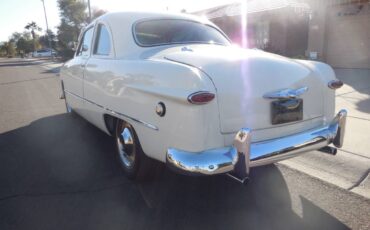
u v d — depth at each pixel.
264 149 2.72
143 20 3.82
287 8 13.73
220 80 2.61
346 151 4.26
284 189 3.36
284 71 2.94
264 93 2.77
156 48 3.50
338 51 13.09
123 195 3.28
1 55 88.88
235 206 3.07
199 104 2.46
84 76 4.37
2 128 5.81
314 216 2.88
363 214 2.89
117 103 3.38
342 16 12.66
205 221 2.84
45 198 3.23
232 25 17.31
